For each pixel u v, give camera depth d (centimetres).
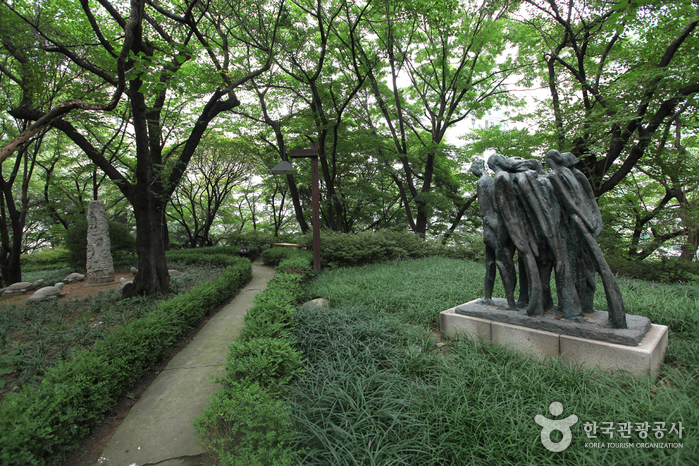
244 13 973
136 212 746
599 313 389
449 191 1780
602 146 861
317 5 1209
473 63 1412
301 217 1720
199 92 1098
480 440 228
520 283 433
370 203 1916
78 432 279
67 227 1408
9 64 832
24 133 369
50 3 805
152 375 411
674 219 981
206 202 2433
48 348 444
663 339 352
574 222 374
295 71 1445
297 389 291
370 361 345
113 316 583
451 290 598
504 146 1402
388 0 1216
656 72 750
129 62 653
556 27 1159
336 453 212
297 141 1692
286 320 436
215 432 228
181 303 543
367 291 638
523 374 297
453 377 299
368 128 1638
